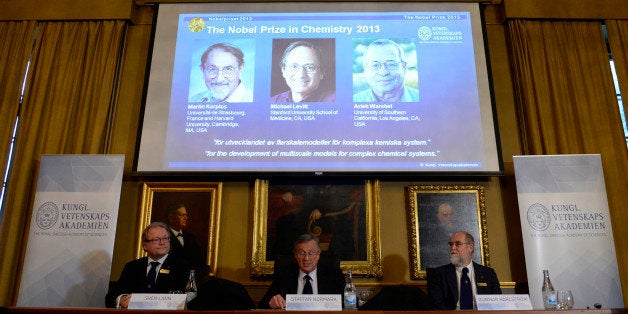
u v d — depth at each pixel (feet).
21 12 17.49
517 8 17.24
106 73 16.69
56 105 16.37
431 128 15.76
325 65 16.47
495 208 15.71
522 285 14.99
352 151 15.60
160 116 16.01
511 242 15.42
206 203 15.57
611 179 15.49
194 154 15.64
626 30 17.10
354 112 15.96
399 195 15.76
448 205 15.51
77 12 17.43
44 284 13.60
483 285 11.89
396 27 16.89
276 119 15.93
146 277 11.84
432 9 17.12
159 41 16.88
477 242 15.17
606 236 13.96
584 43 16.98
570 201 14.28
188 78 16.44
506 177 16.02
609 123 16.05
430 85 16.20
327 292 11.59
